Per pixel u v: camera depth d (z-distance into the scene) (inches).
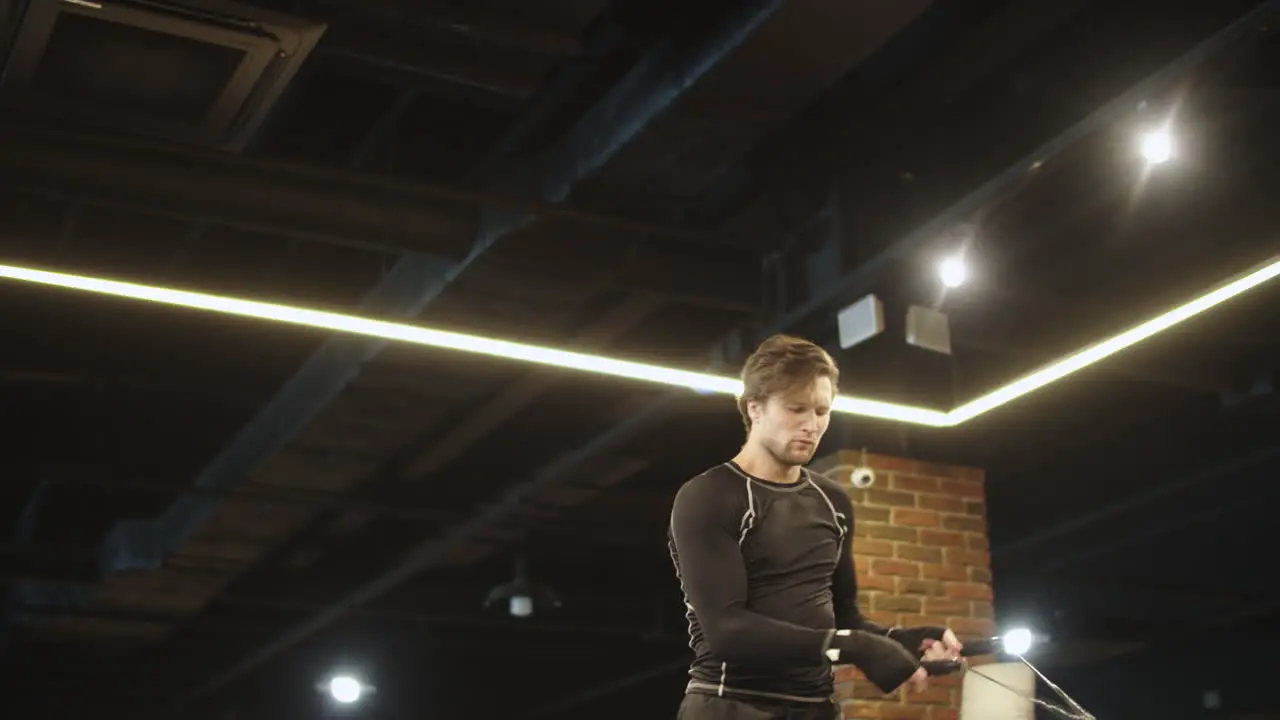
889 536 244.7
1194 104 191.3
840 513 101.3
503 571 450.6
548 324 257.9
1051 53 219.5
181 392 332.8
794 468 99.9
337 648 522.9
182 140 201.8
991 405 243.0
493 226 233.6
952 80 211.8
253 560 383.6
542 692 574.6
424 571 439.8
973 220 215.8
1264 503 371.6
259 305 202.5
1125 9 206.5
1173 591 442.3
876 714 229.5
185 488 328.2
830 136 232.2
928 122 232.8
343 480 331.3
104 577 398.9
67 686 516.7
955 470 255.9
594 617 459.8
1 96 189.6
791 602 96.1
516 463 349.4
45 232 269.9
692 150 213.3
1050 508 388.5
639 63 211.2
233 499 336.2
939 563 247.3
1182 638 462.3
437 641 504.1
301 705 559.2
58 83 187.6
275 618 470.0
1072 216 232.8
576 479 337.4
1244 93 197.0
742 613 92.4
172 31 178.7
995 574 438.6
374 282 288.5
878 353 246.8
